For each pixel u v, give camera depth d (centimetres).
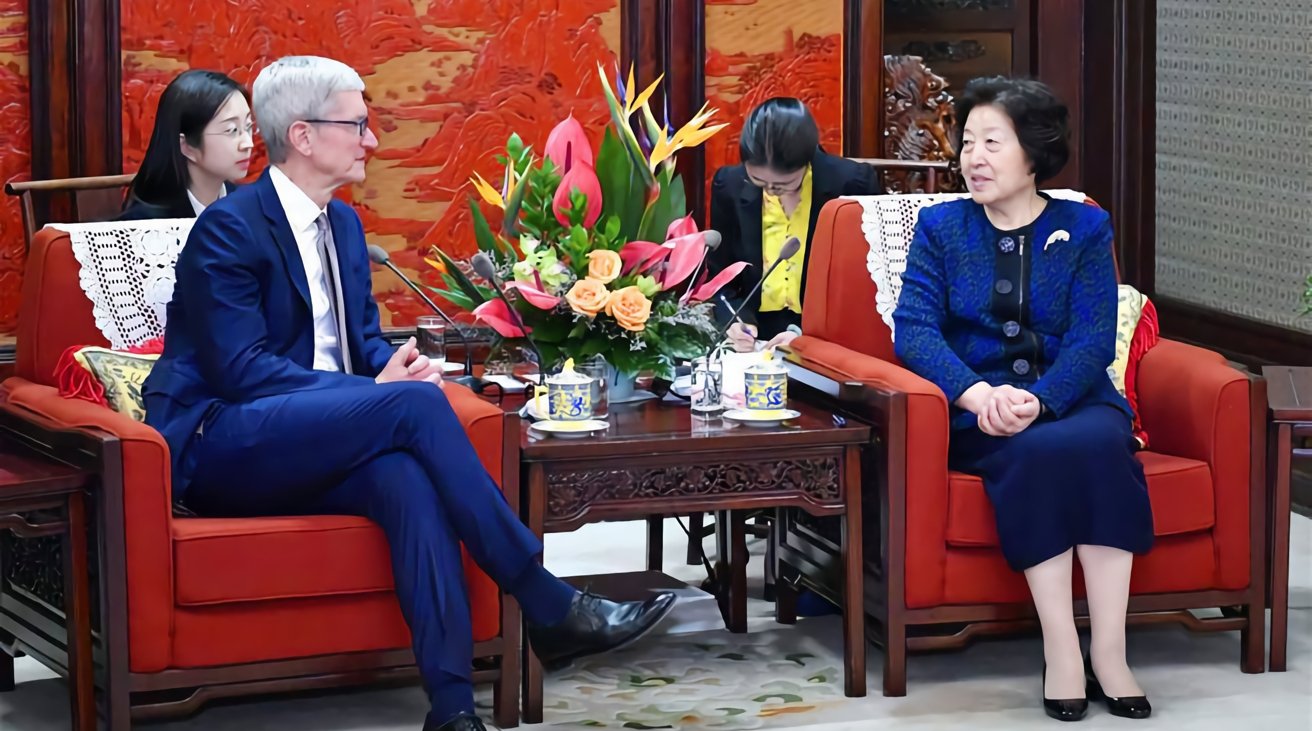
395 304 625
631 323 408
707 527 532
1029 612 421
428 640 369
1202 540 429
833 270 468
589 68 634
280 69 401
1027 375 430
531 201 427
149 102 589
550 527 395
